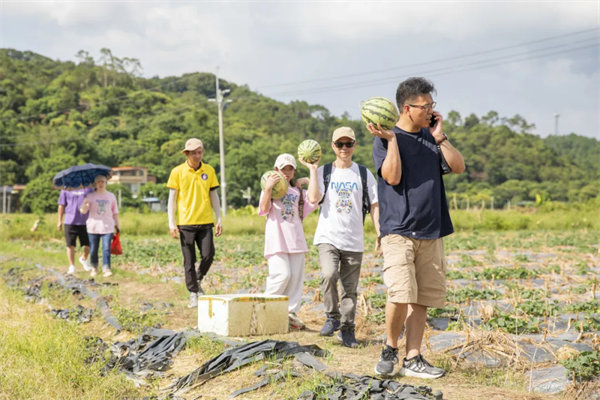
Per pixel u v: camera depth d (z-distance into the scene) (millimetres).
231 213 45031
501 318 7602
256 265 15570
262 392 5383
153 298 10695
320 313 9273
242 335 7566
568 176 163125
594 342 6645
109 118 164125
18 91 187875
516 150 166125
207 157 121062
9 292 11141
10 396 5488
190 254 9656
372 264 15430
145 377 6211
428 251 5613
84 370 6004
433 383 5527
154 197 119000
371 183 7336
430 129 5652
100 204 13367
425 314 5777
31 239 26703
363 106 5590
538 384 5602
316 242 7371
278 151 127000
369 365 6160
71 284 11688
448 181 150375
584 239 23594
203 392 5641
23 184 128500
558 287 11383
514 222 32250
